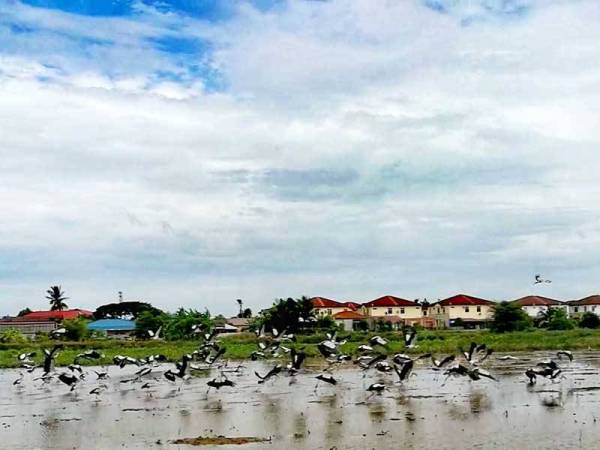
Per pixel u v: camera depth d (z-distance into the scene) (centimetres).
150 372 6259
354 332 12138
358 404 4312
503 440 3056
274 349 6725
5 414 4447
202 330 10950
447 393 4750
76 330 12425
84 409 4531
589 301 19412
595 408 3900
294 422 3684
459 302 17762
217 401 4669
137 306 18975
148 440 3316
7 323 16125
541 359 7512
